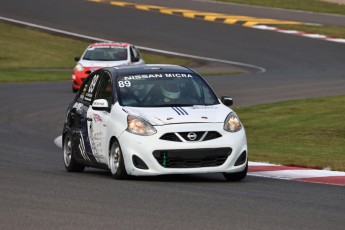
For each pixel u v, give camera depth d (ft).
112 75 150.30
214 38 558.56
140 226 94.43
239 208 107.86
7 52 508.94
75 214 102.01
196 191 124.06
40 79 398.83
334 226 96.12
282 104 288.10
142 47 527.40
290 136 217.36
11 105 291.38
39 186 127.34
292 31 583.17
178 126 135.74
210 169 134.82
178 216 101.19
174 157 134.41
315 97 310.24
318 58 497.05
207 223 96.63
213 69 458.09
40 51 517.55
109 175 148.56
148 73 149.89
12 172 147.02
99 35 558.56
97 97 151.84
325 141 207.10
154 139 134.82
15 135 222.89
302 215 103.04
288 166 162.91
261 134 222.89
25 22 581.94
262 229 93.56
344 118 246.27
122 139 137.18
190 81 148.97
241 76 405.18
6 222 96.37
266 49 527.81
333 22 625.41
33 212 103.30
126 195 118.42
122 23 593.01
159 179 139.85
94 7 640.17
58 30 565.94
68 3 650.43
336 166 162.30
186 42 545.44
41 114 270.26
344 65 469.16
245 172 138.62
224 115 139.54
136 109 140.77
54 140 215.10
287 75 411.75
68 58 507.30
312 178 145.79
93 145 147.64
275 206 109.91
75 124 156.15
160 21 603.67
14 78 400.88
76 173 152.15
